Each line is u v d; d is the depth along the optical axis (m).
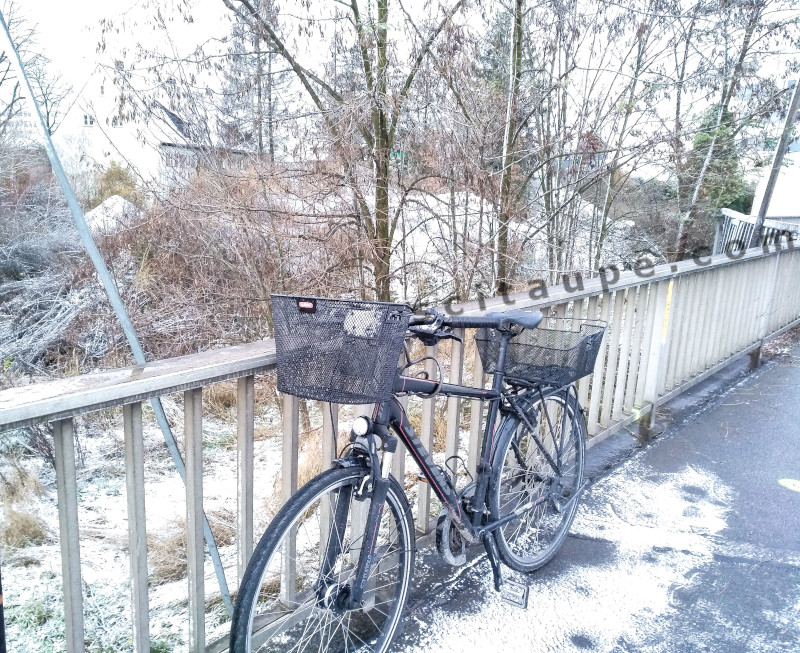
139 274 5.59
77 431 4.41
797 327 6.80
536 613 2.14
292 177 4.76
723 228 9.77
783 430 3.90
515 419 2.23
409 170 4.87
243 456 1.72
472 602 2.19
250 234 5.00
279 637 1.96
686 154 5.77
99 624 2.37
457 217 5.08
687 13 5.41
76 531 1.37
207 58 4.73
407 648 1.95
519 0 5.00
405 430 1.86
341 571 1.85
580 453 2.67
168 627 2.26
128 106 4.71
